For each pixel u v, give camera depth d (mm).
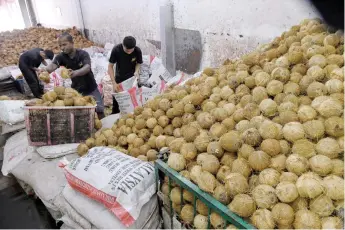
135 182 1864
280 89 1971
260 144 1663
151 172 1980
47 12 12078
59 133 2793
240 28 3762
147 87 3887
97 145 2676
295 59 2064
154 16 5637
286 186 1387
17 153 2969
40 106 2668
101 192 1848
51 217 2533
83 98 2930
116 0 6836
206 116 2055
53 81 5078
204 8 4223
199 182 1573
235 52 3939
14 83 6895
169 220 1989
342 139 1530
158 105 2596
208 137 1877
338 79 1774
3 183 3012
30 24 14594
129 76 4328
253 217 1381
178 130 2330
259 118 1802
